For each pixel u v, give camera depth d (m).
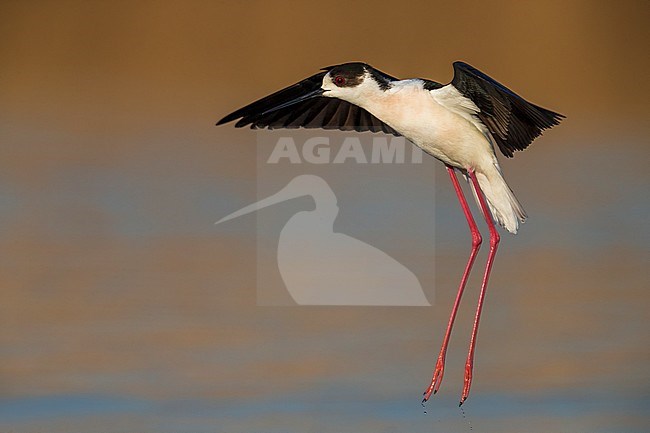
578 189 15.71
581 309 12.14
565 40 18.94
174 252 13.63
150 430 9.54
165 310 12.14
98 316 11.95
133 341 11.39
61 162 16.28
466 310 12.22
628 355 11.06
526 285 12.84
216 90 18.36
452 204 14.63
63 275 12.88
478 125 8.02
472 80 7.75
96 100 18.36
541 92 18.66
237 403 10.17
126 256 13.55
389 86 8.13
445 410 10.03
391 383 10.60
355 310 12.41
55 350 11.09
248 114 8.45
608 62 18.88
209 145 16.53
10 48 19.45
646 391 10.41
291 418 9.80
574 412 9.98
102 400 10.16
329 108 8.66
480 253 13.67
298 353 11.20
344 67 8.18
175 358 11.00
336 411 10.02
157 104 17.97
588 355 11.07
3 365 10.73
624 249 13.80
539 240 14.19
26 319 11.75
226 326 11.85
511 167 16.45
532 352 11.20
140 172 15.98
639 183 15.83
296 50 18.91
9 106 18.14
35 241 13.83
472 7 18.95
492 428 9.75
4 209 14.79
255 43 18.86
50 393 10.23
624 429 9.73
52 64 19.09
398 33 18.86
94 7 19.58
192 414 9.93
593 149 17.00
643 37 18.86
